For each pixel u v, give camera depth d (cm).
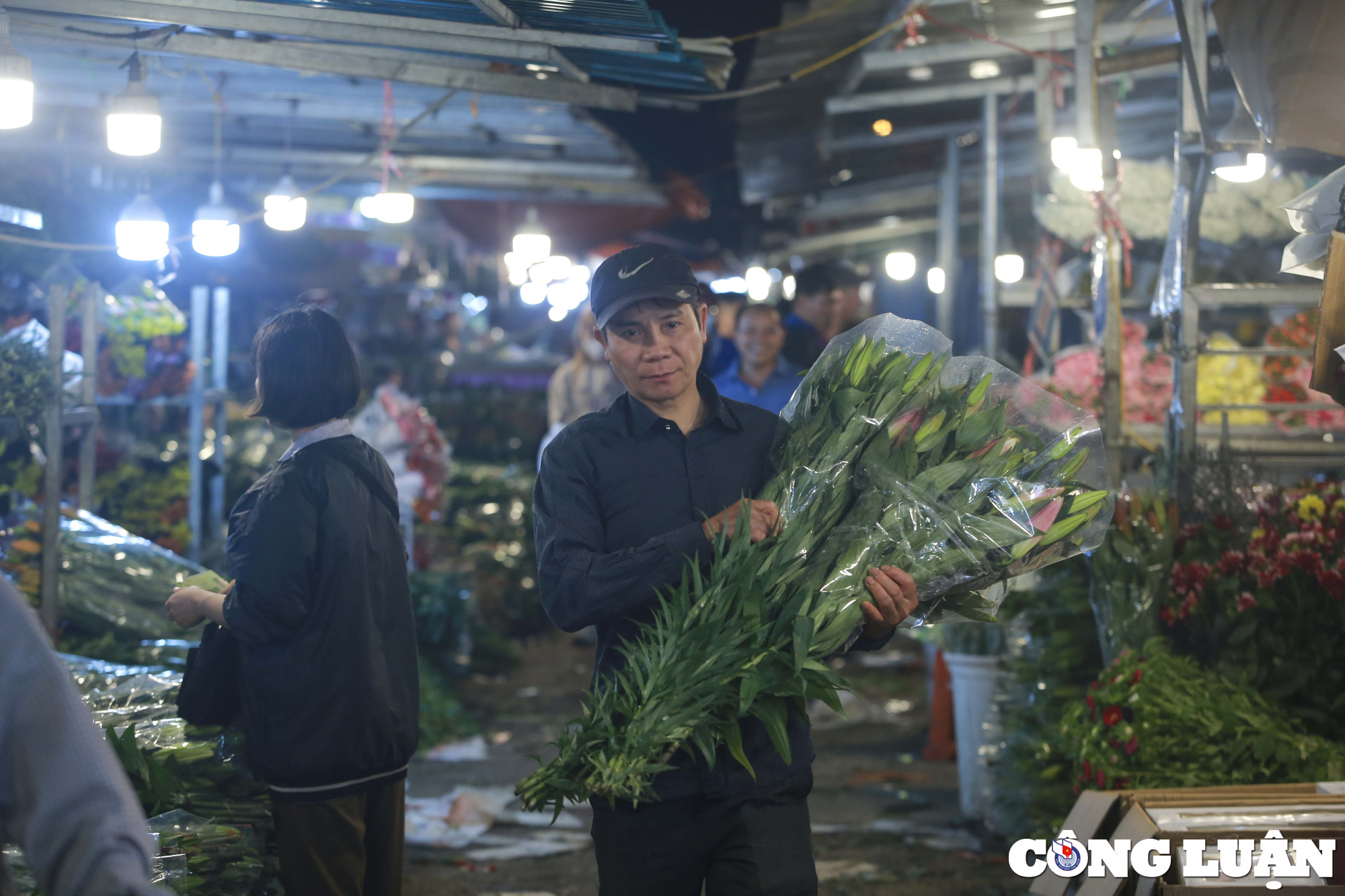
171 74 500
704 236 1204
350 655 277
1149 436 514
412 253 1848
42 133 578
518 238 854
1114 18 526
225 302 700
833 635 221
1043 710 419
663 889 232
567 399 829
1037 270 605
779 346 518
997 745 458
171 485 593
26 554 427
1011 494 234
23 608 144
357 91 549
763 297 1152
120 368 580
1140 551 370
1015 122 718
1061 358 560
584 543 235
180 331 598
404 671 291
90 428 520
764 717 215
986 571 233
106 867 135
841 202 997
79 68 503
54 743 140
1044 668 424
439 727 646
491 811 506
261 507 275
